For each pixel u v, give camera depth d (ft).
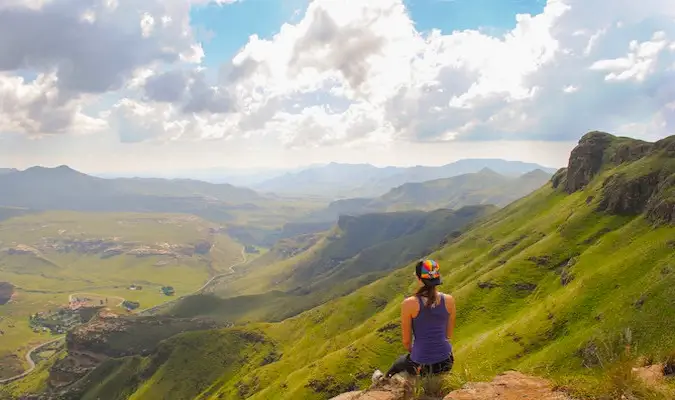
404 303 27.99
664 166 570.05
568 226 599.57
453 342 490.90
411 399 26.63
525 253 592.19
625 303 339.16
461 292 568.41
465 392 26.78
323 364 524.93
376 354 520.01
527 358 363.35
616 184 604.90
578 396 25.23
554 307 407.85
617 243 493.36
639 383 25.11
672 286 312.09
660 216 483.92
